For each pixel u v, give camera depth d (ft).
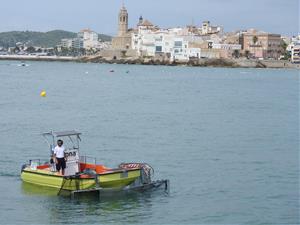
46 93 476.95
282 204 141.49
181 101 429.79
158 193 149.59
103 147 216.54
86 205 138.62
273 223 127.65
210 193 150.71
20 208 135.74
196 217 131.03
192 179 165.78
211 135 253.44
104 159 194.39
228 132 264.93
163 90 551.59
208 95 498.69
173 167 182.39
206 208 137.59
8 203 139.33
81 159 166.20
